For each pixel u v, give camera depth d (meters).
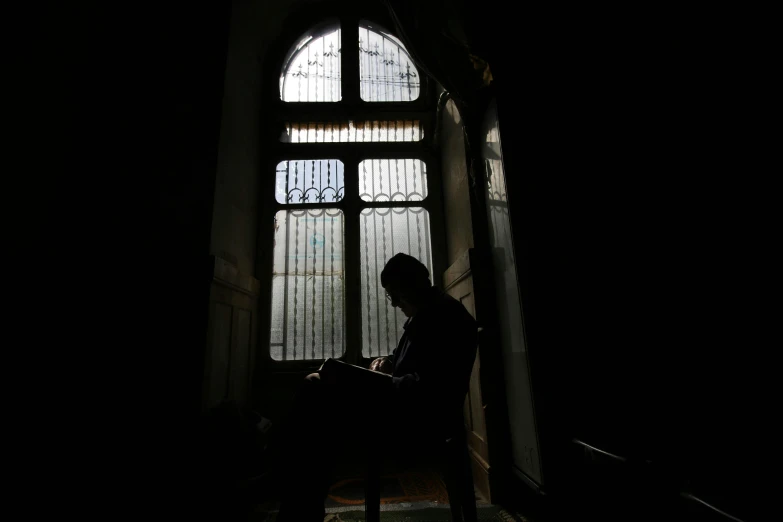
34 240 1.35
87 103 1.60
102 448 1.45
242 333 2.32
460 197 2.44
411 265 1.25
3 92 1.27
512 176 1.70
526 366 1.56
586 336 1.50
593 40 1.49
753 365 0.91
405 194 3.12
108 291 1.59
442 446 1.14
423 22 1.89
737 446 0.89
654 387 1.15
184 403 1.58
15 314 1.28
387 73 3.37
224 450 1.58
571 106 1.65
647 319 1.21
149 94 1.85
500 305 1.88
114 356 1.55
